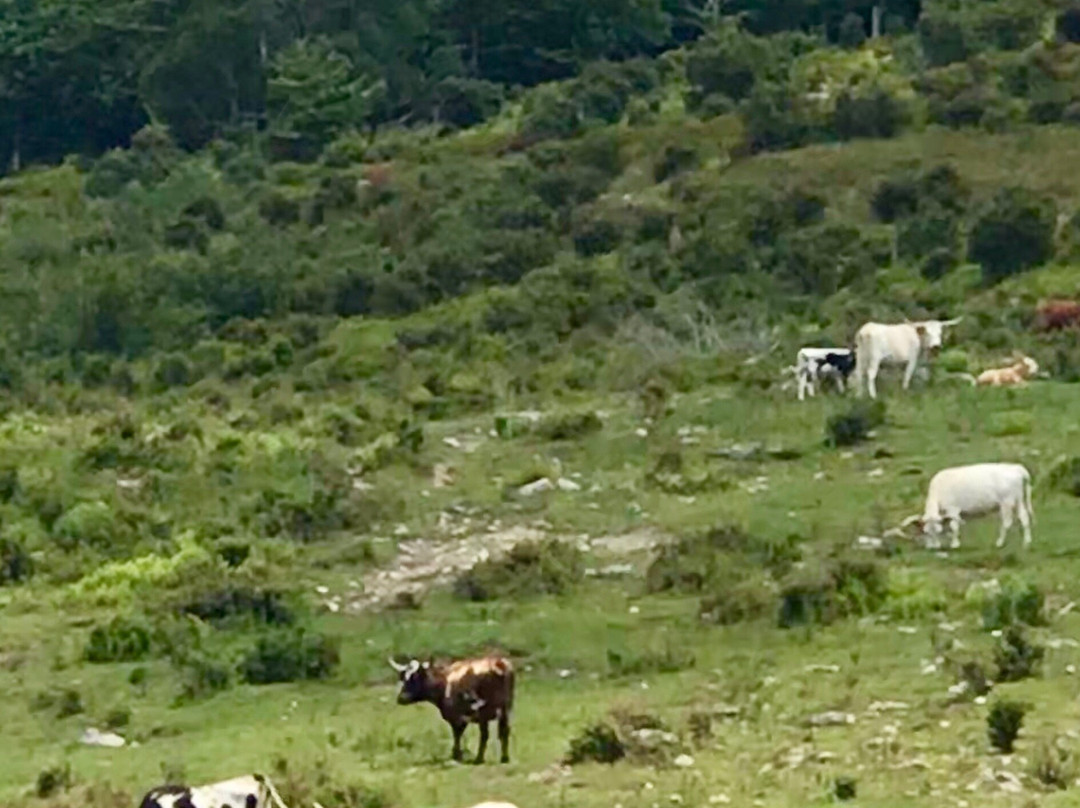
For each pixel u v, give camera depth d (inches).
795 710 879.7
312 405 2026.3
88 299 2546.8
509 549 1307.8
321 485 1537.9
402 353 2274.9
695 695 935.0
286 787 743.1
